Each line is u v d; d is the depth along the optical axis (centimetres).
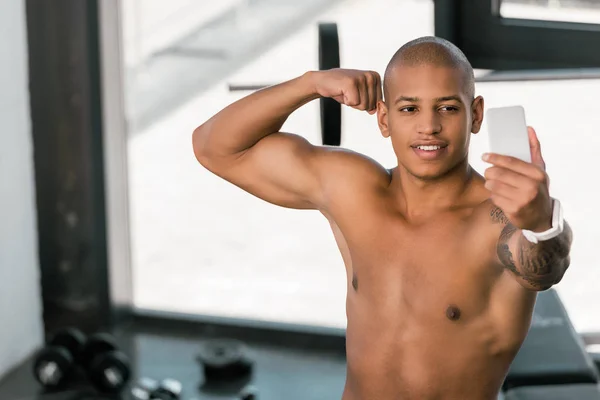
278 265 693
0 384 649
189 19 659
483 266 218
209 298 714
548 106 585
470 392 226
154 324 720
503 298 220
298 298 694
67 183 704
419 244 222
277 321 699
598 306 618
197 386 641
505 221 212
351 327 236
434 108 207
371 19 603
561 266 201
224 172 252
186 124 684
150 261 721
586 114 583
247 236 695
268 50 643
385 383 229
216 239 702
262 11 638
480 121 219
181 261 714
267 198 251
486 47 530
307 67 638
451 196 222
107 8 676
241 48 649
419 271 222
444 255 220
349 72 224
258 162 246
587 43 516
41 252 716
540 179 180
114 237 709
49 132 696
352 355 235
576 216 601
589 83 578
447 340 222
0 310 653
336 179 234
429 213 224
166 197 705
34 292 686
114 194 705
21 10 655
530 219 185
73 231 711
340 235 241
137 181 709
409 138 210
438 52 209
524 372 490
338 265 683
